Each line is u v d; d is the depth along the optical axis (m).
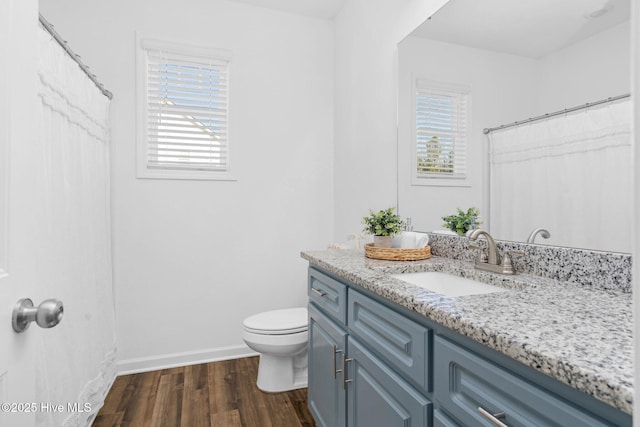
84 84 1.73
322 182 2.79
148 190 2.37
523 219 1.22
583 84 1.03
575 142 1.05
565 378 0.50
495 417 0.63
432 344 0.83
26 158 0.66
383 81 2.06
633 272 0.29
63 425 1.46
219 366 2.41
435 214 1.65
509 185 1.28
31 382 0.66
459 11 1.50
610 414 0.47
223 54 2.50
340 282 1.39
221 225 2.54
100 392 1.90
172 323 2.43
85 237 1.74
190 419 1.78
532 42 1.20
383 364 1.04
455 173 1.53
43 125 1.33
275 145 2.66
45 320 0.62
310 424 1.75
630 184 0.91
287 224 2.70
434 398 0.81
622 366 0.49
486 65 1.37
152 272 2.38
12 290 0.61
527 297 0.87
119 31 2.29
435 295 0.89
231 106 2.55
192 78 2.47
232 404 1.92
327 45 2.80
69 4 2.19
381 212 1.65
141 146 2.34
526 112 1.21
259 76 2.62
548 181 1.13
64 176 1.50
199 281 2.49
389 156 2.00
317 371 1.63
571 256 1.04
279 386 2.06
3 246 0.59
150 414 1.82
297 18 2.73
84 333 1.70
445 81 1.58
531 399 0.57
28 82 0.67
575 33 1.06
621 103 0.93
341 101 2.66
